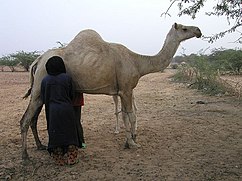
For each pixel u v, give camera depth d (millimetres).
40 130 9508
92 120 10961
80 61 6750
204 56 23828
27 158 6688
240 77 28703
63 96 6336
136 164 6453
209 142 7934
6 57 51969
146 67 7539
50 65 6379
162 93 19172
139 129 9336
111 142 8078
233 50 32656
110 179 5742
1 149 7574
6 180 5766
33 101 6715
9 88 23484
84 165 6430
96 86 6922
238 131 8969
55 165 6449
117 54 7094
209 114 11539
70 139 6262
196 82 20953
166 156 6918
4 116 11953
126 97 7262
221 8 7637
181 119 10742
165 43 7719
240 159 6648
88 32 7094
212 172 5957
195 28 7680
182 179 5672
